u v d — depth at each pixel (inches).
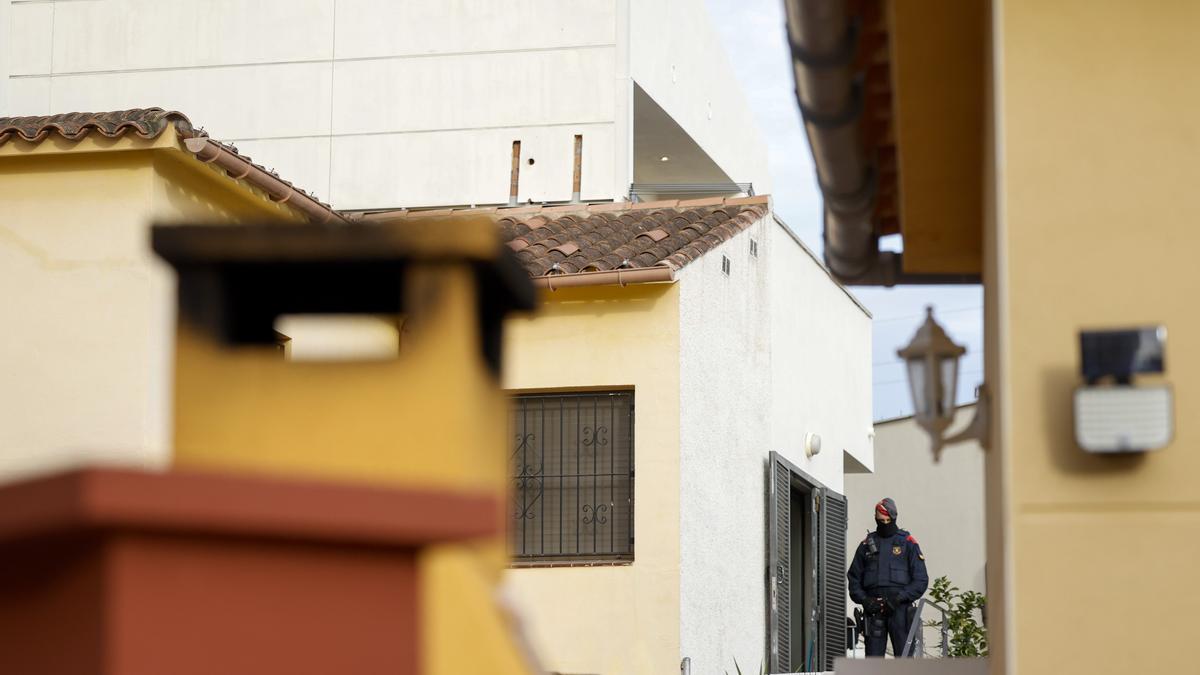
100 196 478.6
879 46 272.4
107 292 473.7
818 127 283.1
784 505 688.4
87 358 472.1
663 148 994.7
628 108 834.2
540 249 610.2
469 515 137.9
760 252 689.0
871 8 261.0
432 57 850.1
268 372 175.8
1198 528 202.8
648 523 555.5
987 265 265.0
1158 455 205.0
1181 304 208.4
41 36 880.9
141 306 470.9
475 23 850.1
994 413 241.0
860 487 1315.2
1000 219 213.8
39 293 478.6
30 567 129.3
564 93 839.1
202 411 175.9
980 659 346.9
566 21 844.0
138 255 472.7
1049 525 205.6
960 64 254.8
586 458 568.1
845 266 350.6
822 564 775.1
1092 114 213.6
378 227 176.7
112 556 127.9
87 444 467.2
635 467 561.0
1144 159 212.1
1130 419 201.3
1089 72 214.8
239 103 859.4
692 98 971.9
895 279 350.0
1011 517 206.7
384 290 179.5
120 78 871.7
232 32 866.1
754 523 653.3
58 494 125.5
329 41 858.1
